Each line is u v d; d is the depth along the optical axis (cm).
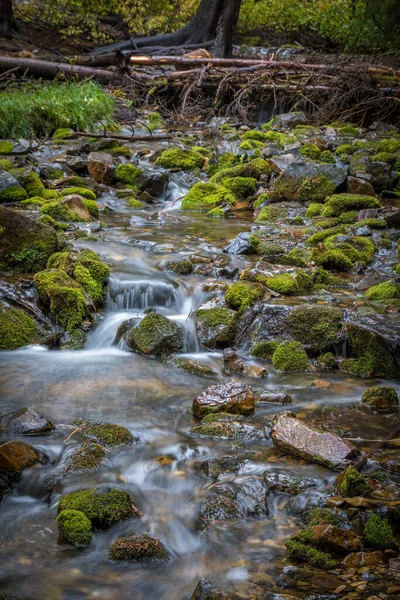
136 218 853
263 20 2389
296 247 743
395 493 331
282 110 1622
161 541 302
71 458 366
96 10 2230
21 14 2172
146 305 604
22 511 325
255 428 400
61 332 552
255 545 299
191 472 359
